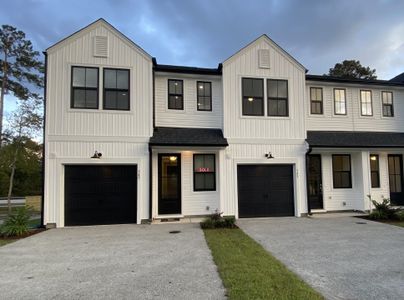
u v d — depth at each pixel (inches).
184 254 227.1
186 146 390.3
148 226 360.5
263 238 281.3
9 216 331.3
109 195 384.5
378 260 206.8
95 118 382.6
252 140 424.2
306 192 430.9
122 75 394.9
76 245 264.5
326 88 490.6
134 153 389.4
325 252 228.8
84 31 388.8
